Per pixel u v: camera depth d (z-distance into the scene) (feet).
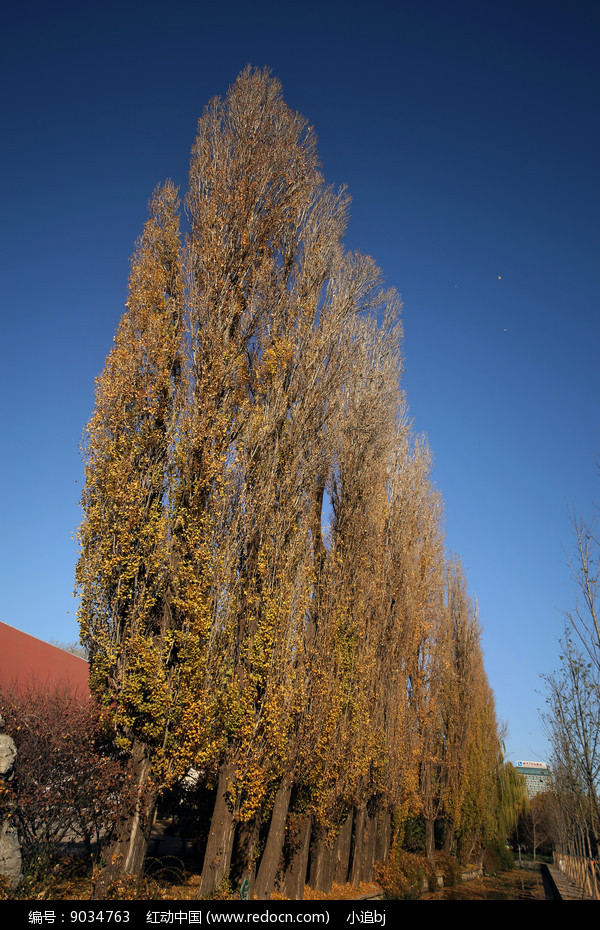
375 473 70.90
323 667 55.31
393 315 74.69
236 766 43.32
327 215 62.34
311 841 64.69
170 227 52.29
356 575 66.28
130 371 44.55
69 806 36.37
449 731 119.85
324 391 56.85
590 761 62.08
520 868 189.57
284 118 59.93
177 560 42.19
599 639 50.26
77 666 78.13
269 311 54.90
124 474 41.45
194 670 39.68
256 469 49.19
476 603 146.41
